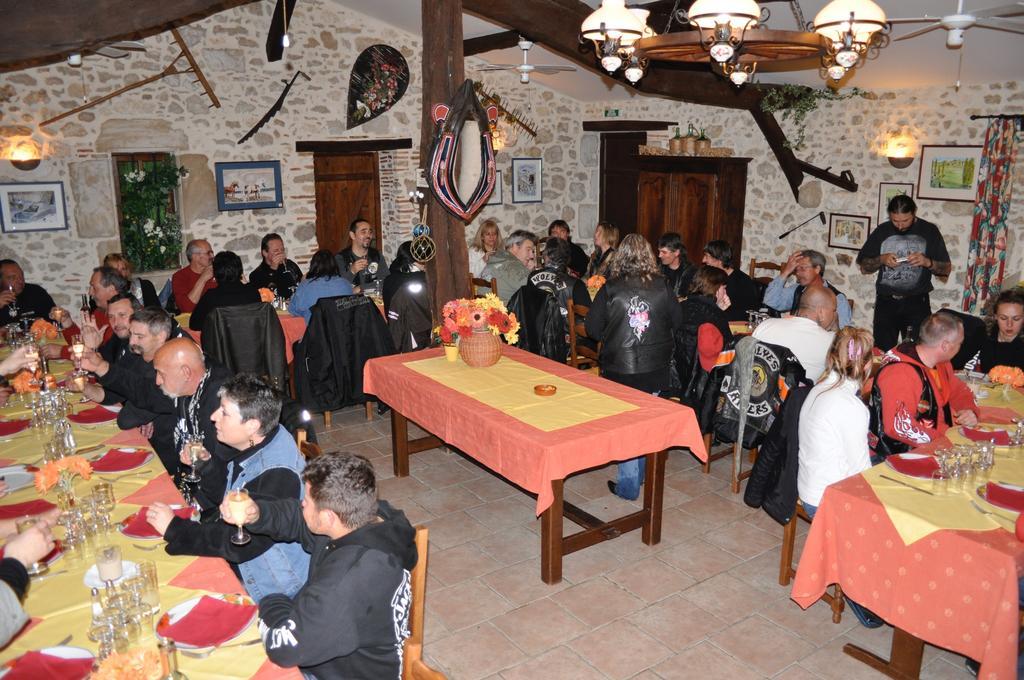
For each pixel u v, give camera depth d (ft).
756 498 11.84
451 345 14.46
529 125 31.76
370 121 28.50
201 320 16.84
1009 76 20.48
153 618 6.52
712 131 28.66
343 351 17.79
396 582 6.40
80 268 24.16
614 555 12.64
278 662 5.92
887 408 10.89
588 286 20.71
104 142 23.86
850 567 9.36
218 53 25.25
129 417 11.01
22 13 12.69
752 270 25.49
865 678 9.68
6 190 22.67
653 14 18.63
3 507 8.53
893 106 23.39
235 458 8.08
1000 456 10.26
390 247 30.37
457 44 16.56
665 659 10.04
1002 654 7.95
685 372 15.16
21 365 10.55
